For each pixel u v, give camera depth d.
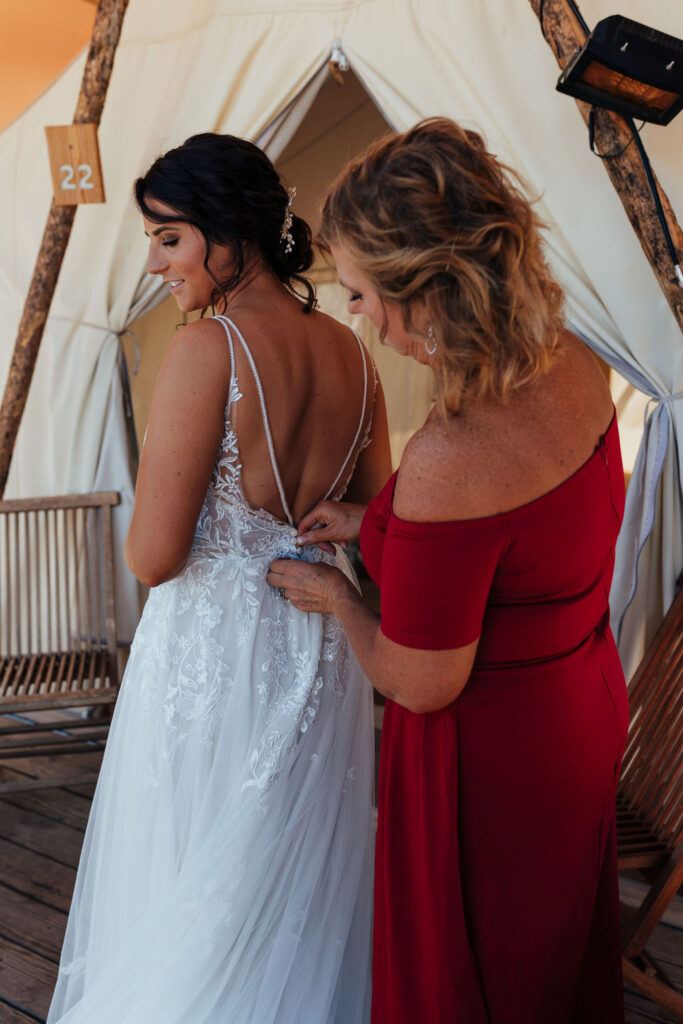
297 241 1.39
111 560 2.88
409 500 1.02
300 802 1.40
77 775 2.90
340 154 4.44
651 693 2.32
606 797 1.22
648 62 1.62
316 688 1.42
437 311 0.93
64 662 2.85
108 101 2.97
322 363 1.38
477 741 1.14
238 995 1.34
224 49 2.81
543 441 1.01
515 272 0.92
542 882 1.18
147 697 1.41
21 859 2.44
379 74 2.64
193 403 1.24
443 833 1.17
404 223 0.91
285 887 1.39
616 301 2.39
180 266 1.34
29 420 3.24
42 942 2.10
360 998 1.52
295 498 1.41
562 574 1.07
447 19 2.52
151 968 1.33
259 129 2.82
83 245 3.05
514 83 2.44
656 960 2.08
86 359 3.14
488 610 1.10
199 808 1.36
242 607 1.37
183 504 1.27
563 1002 1.24
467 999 1.19
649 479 2.42
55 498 2.87
